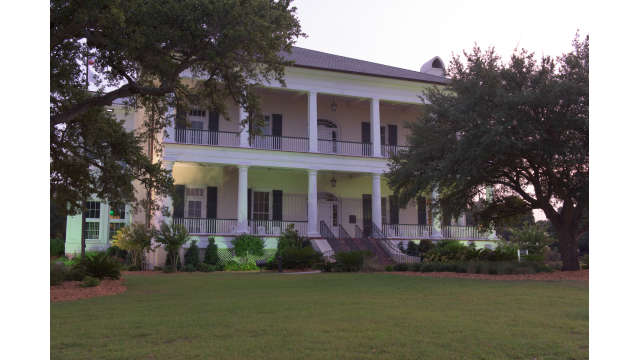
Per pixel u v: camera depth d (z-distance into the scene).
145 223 26.64
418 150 18.47
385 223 30.14
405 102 29.62
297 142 29.64
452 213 21.05
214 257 23.61
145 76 14.43
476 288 11.50
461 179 16.45
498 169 17.56
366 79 28.73
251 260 24.69
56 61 12.10
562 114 14.96
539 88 15.16
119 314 7.54
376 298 9.54
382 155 30.17
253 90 14.87
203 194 27.47
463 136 16.47
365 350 4.93
